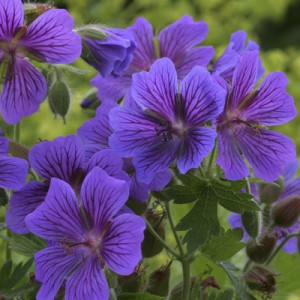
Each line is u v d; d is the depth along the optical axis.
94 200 0.34
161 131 0.36
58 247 0.34
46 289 0.34
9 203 0.35
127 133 0.36
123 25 0.88
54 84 0.41
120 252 0.33
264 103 0.37
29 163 0.38
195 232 0.37
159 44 0.43
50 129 0.62
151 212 0.39
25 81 0.39
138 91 0.36
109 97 0.43
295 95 0.77
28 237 0.41
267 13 0.95
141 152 0.36
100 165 0.35
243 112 0.37
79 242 0.34
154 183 0.36
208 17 0.85
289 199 0.41
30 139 0.63
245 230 0.40
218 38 0.85
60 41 0.37
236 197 0.36
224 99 0.35
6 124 0.44
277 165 0.37
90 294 0.34
